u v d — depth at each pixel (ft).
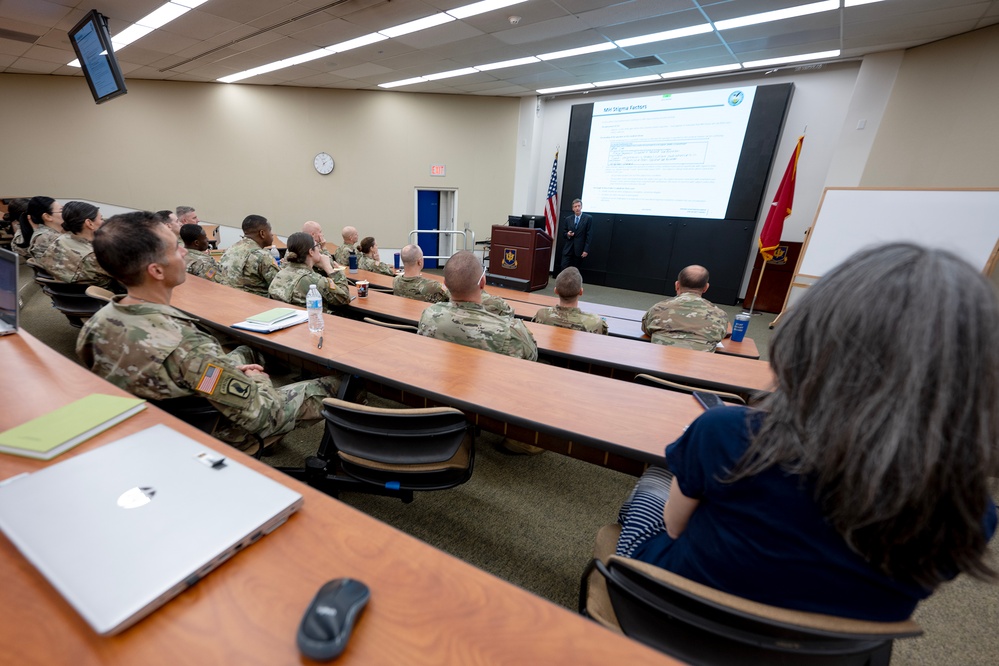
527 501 5.54
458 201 24.36
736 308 18.37
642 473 3.68
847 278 1.33
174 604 1.50
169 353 3.54
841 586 1.52
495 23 12.71
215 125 22.48
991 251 10.75
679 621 1.79
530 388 4.12
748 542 1.63
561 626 1.50
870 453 1.21
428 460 3.69
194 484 1.95
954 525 1.26
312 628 1.34
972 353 1.13
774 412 1.53
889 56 13.92
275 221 24.11
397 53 15.87
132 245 3.45
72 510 1.74
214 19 13.07
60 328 10.89
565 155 22.29
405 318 7.55
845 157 15.15
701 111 17.72
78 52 12.71
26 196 21.62
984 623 4.10
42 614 1.44
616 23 12.45
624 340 6.41
